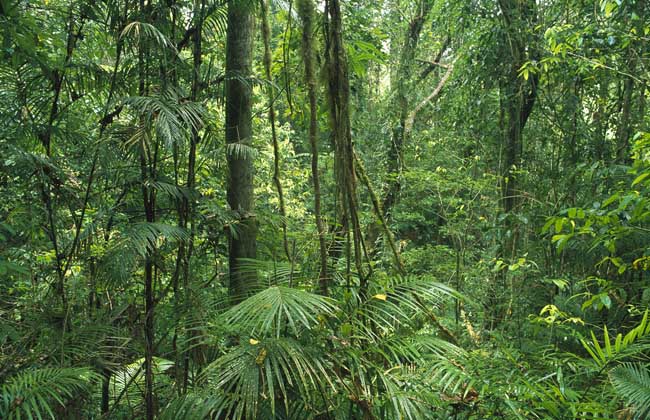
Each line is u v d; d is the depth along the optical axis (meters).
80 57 2.73
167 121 2.01
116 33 2.34
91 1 2.31
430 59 8.21
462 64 5.53
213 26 2.68
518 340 3.53
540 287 3.93
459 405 2.17
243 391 1.72
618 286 3.22
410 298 2.23
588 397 2.28
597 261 3.57
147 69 2.27
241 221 2.71
